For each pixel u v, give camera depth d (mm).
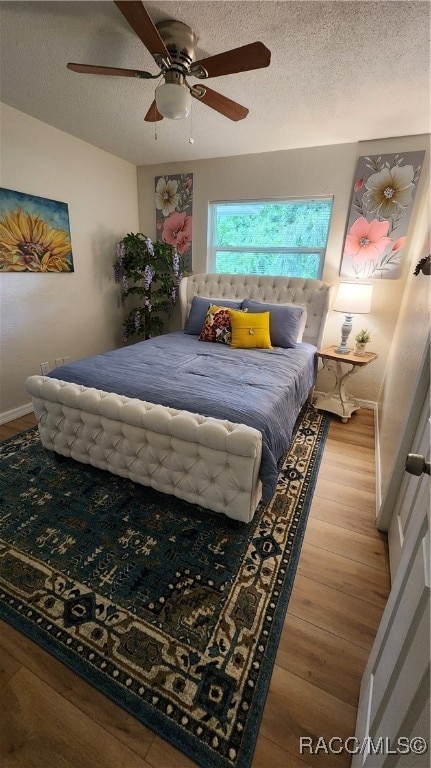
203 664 1100
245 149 3020
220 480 1527
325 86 1918
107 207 3402
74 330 3309
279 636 1191
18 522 1669
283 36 1526
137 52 1728
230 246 3566
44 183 2736
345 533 1687
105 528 1646
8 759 889
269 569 1454
